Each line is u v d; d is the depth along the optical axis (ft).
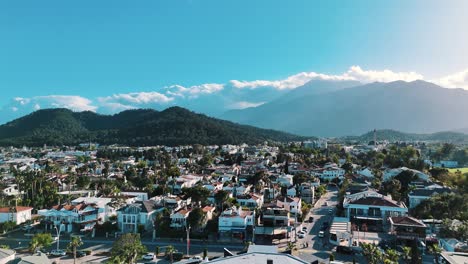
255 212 425.69
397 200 504.02
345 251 327.06
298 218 444.55
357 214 407.85
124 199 492.54
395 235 349.82
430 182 587.68
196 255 333.01
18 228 443.32
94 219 428.97
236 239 377.09
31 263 276.62
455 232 341.21
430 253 323.57
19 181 603.67
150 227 418.51
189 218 388.57
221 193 480.23
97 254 345.72
